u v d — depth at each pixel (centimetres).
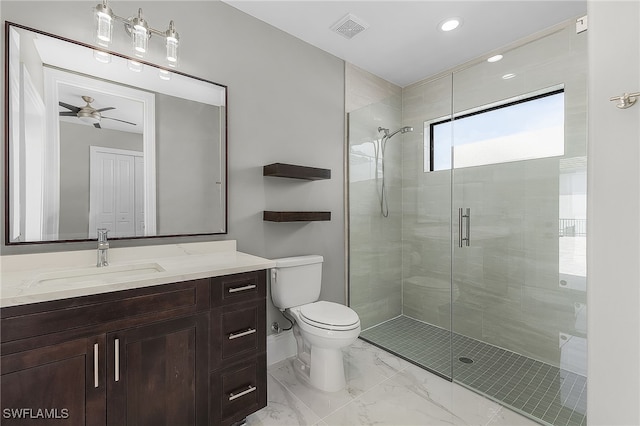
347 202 275
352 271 277
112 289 111
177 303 128
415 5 203
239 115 207
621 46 79
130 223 164
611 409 80
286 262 212
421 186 284
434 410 171
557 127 192
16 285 109
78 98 150
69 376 104
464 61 275
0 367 93
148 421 121
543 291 202
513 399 179
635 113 76
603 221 82
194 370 133
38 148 140
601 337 82
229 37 202
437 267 273
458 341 237
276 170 206
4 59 133
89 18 154
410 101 293
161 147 175
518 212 210
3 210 133
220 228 197
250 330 152
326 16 214
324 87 258
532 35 237
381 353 243
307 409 171
